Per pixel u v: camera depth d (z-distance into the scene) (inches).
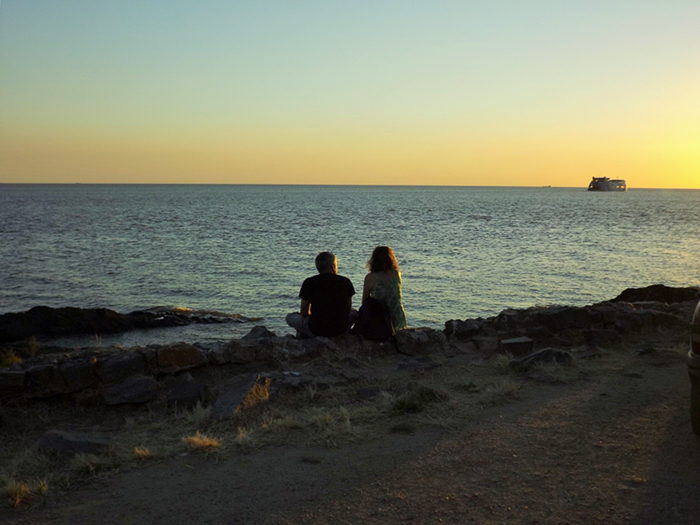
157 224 2223.2
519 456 140.6
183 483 129.0
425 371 223.0
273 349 230.8
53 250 1290.6
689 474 128.9
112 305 711.1
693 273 975.6
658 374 212.4
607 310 285.0
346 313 250.7
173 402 184.4
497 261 1135.6
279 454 145.6
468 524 108.2
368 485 125.7
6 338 492.4
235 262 1118.4
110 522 111.5
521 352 247.8
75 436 150.9
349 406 183.0
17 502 118.7
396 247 1405.0
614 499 117.6
